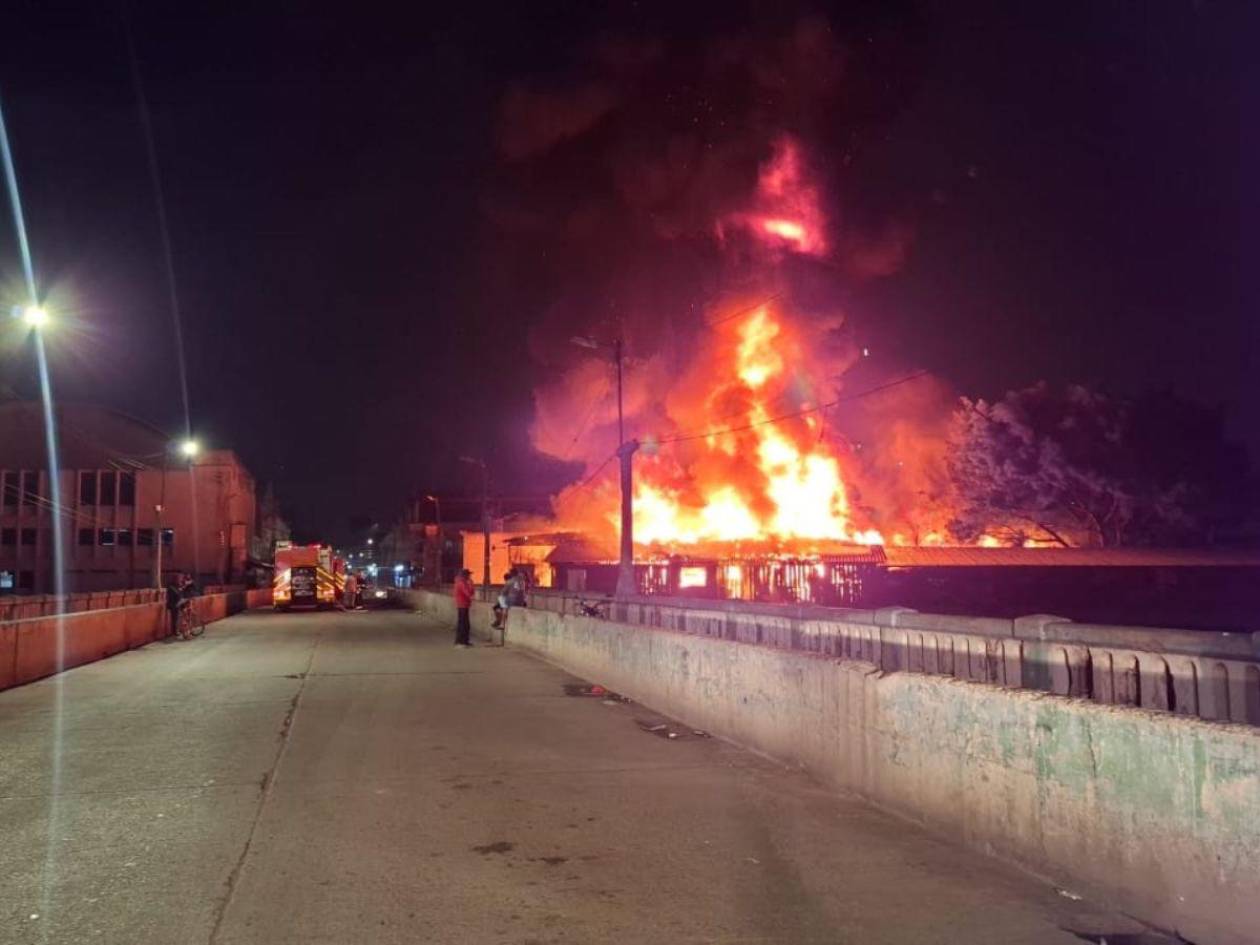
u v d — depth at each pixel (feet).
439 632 104.68
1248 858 15.15
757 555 138.41
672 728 39.14
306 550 176.65
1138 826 17.25
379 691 51.62
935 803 23.02
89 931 17.75
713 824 24.34
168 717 42.60
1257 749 15.08
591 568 142.20
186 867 21.39
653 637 45.37
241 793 28.17
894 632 27.91
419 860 21.71
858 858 21.31
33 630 57.52
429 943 17.06
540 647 72.33
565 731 38.45
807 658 30.04
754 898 19.01
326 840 23.34
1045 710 19.52
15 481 226.17
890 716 25.07
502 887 19.88
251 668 64.18
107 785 29.27
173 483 231.91
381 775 30.37
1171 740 16.63
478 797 27.43
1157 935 16.61
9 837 23.85
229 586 222.07
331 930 17.67
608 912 18.43
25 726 40.45
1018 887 19.20
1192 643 18.49
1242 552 127.95
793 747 30.78
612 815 25.31
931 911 18.06
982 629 24.29
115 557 228.43
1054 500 151.74
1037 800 19.67
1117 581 118.93
